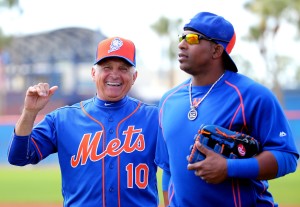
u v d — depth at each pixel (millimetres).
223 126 9023
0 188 38469
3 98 95062
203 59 9211
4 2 98750
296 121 46875
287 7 81125
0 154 55719
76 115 10852
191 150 8922
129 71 10797
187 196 9273
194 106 9305
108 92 10719
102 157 10500
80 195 10531
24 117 10039
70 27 100938
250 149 8836
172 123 9461
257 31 83938
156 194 10867
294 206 27453
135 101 11086
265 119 8945
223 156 8797
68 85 99062
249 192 9141
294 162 9008
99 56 10742
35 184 40531
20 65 101812
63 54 99562
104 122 10711
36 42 101938
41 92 9906
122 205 10430
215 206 9148
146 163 10609
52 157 56969
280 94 80312
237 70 9422
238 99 9055
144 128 10727
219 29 9203
